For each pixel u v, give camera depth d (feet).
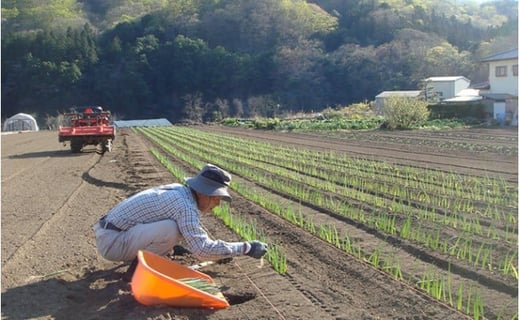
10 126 168.35
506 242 22.35
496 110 129.80
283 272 18.92
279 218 27.07
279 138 93.45
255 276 18.74
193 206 17.43
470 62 233.76
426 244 21.81
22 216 29.68
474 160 53.11
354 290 17.28
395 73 234.58
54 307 16.38
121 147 76.43
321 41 271.49
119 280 18.26
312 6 310.45
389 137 89.40
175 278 17.13
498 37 241.35
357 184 37.32
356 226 25.36
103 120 67.41
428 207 29.73
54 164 55.98
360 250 21.33
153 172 46.37
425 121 122.62
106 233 17.81
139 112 225.15
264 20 274.77
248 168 48.39
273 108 221.25
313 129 122.93
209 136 101.24
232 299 16.74
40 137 114.93
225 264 20.11
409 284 17.60
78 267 20.18
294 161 53.36
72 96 217.36
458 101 146.82
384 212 28.17
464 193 33.91
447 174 42.73
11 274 19.42
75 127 65.21
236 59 240.94
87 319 15.38
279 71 239.91
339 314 15.40
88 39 238.68
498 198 31.32
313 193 33.96
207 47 250.78
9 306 16.43
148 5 318.04
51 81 215.51
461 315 15.19
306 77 237.66
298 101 230.68
